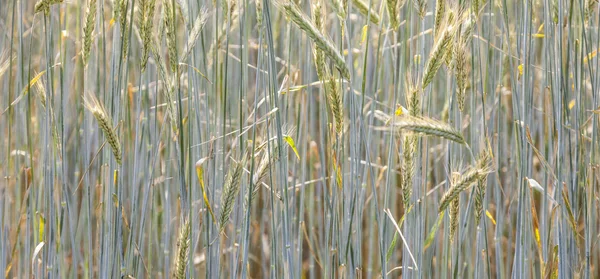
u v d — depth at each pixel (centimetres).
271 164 198
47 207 202
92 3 193
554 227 211
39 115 225
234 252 204
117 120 198
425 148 195
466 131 226
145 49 193
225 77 198
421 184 199
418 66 196
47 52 195
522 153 200
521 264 201
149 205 221
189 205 197
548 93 209
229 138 220
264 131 210
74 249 207
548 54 209
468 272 217
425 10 193
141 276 211
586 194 206
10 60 201
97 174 220
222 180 207
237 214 208
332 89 191
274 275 196
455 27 188
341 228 201
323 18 192
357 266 199
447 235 206
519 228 200
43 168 211
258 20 194
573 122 205
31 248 219
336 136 201
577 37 212
